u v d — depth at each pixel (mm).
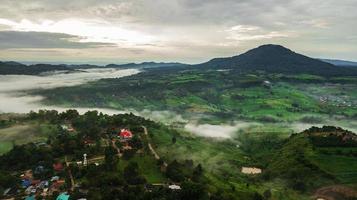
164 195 187250
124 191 188000
